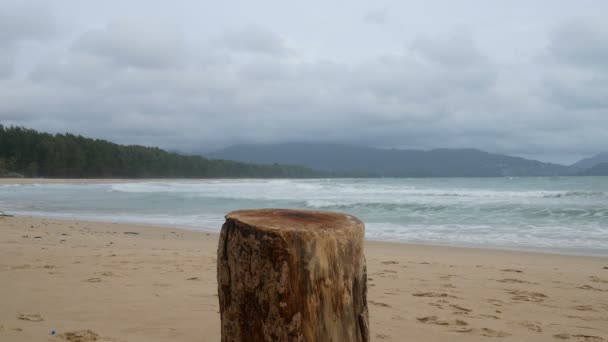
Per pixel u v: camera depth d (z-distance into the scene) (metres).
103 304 4.31
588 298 5.30
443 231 12.54
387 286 5.75
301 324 2.12
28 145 78.75
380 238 11.50
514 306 4.86
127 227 13.34
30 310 4.01
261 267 2.15
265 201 21.59
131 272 6.01
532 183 42.91
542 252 9.20
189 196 26.22
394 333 3.82
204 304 4.36
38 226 12.63
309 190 30.78
